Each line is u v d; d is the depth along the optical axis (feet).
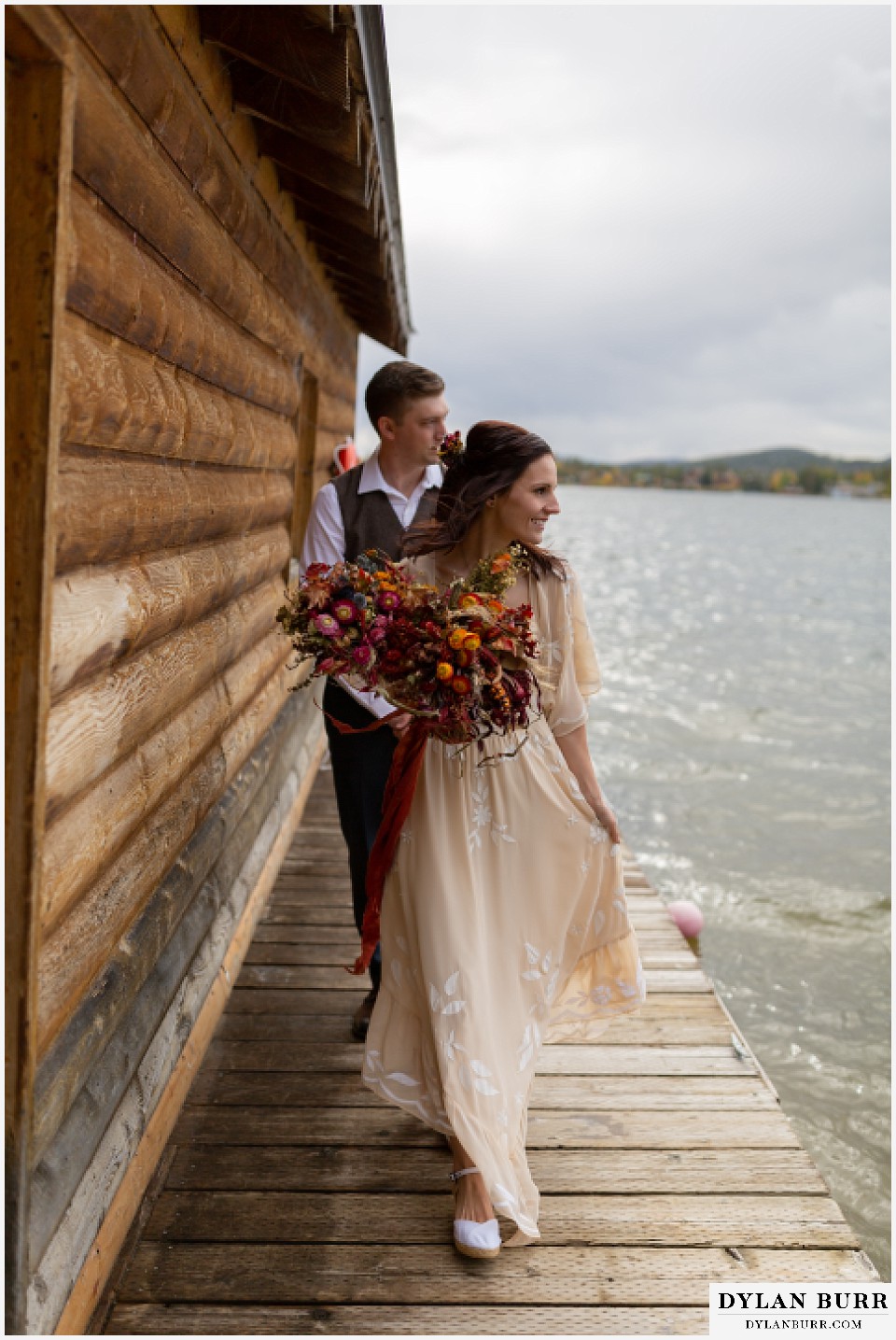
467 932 7.36
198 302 8.37
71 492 5.27
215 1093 9.10
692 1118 9.11
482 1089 7.02
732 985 17.28
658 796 28.63
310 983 11.32
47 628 4.48
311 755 19.33
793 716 41.37
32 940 4.64
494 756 7.36
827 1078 14.61
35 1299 5.02
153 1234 7.25
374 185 11.21
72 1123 5.82
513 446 7.48
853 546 225.97
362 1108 8.99
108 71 5.60
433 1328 6.56
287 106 8.74
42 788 4.58
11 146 4.24
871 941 19.24
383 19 7.89
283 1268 7.02
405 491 10.02
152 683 7.16
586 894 8.15
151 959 7.50
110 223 5.76
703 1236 7.56
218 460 9.50
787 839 25.23
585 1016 8.46
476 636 6.41
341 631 6.69
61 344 4.40
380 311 22.18
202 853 9.36
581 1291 6.97
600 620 74.49
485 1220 7.22
